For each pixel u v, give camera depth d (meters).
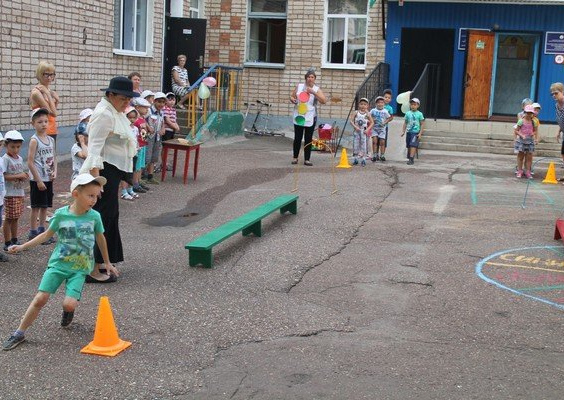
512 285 7.45
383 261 8.25
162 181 12.90
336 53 21.16
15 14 12.88
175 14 20.25
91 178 5.92
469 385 5.12
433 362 5.50
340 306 6.75
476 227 9.95
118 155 7.23
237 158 15.99
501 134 18.39
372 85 19.36
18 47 13.02
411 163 16.02
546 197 12.28
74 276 5.93
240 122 19.95
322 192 12.30
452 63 20.23
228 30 21.72
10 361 5.38
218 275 7.54
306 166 15.31
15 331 5.83
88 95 15.57
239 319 6.32
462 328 6.25
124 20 17.58
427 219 10.40
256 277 7.53
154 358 5.49
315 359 5.52
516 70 21.00
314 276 7.65
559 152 17.58
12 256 8.02
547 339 6.04
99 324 5.59
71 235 5.86
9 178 8.04
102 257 7.00
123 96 7.13
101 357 5.48
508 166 15.89
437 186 13.19
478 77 19.97
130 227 9.69
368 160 16.36
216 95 18.89
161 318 6.29
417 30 20.30
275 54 21.83
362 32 20.88
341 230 9.65
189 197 11.72
